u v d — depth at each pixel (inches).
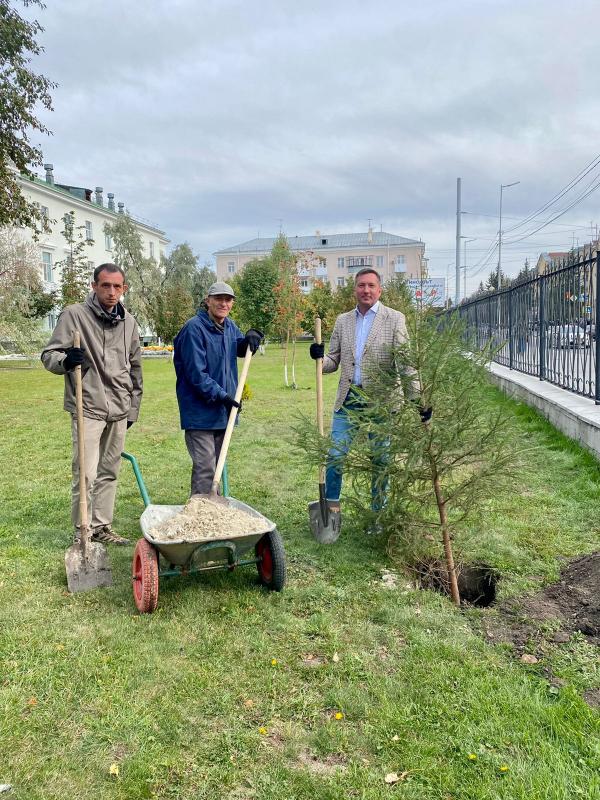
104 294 173.0
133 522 217.2
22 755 98.4
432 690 114.0
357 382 185.6
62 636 135.1
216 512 152.6
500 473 154.3
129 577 167.3
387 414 154.3
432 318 153.6
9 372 973.8
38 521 217.5
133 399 193.3
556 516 203.5
